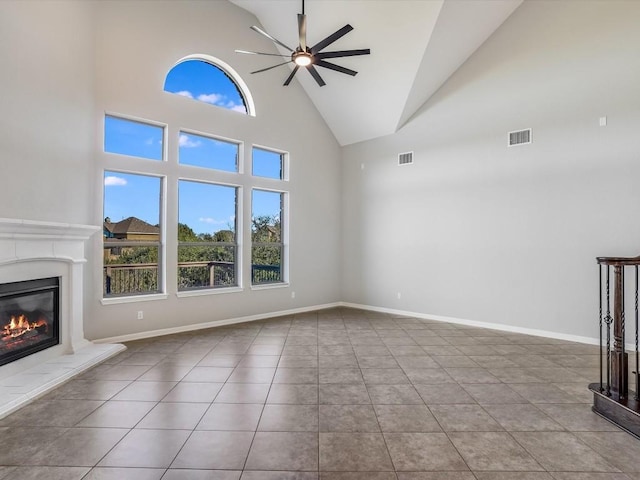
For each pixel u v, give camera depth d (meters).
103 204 4.31
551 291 4.71
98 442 2.18
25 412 2.57
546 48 4.73
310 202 6.77
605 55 4.29
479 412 2.61
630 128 4.14
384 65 5.36
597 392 2.57
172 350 4.11
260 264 6.16
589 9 4.40
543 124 4.76
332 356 3.93
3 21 2.95
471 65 5.44
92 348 3.91
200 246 5.34
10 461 1.98
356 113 6.47
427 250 5.98
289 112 6.39
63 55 3.65
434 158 5.89
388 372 3.44
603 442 2.21
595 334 4.38
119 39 4.38
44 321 3.49
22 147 3.16
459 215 5.59
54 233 3.44
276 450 2.11
